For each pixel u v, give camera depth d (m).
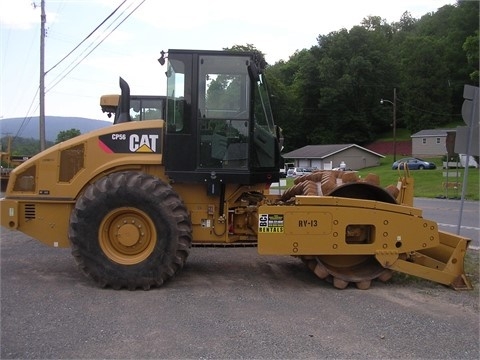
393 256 6.45
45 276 7.02
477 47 52.38
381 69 88.38
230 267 7.64
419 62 87.94
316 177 7.68
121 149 6.86
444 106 87.56
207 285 6.59
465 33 87.25
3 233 11.06
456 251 6.55
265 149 6.97
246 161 6.64
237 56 6.62
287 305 5.74
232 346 4.51
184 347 4.48
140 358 4.24
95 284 6.59
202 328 4.95
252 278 6.99
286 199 7.47
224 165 6.64
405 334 4.86
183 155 6.58
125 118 7.82
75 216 6.36
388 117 90.19
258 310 5.54
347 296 6.15
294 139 89.75
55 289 6.33
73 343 4.55
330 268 6.71
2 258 8.26
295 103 86.75
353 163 74.94
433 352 4.45
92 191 6.36
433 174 37.75
